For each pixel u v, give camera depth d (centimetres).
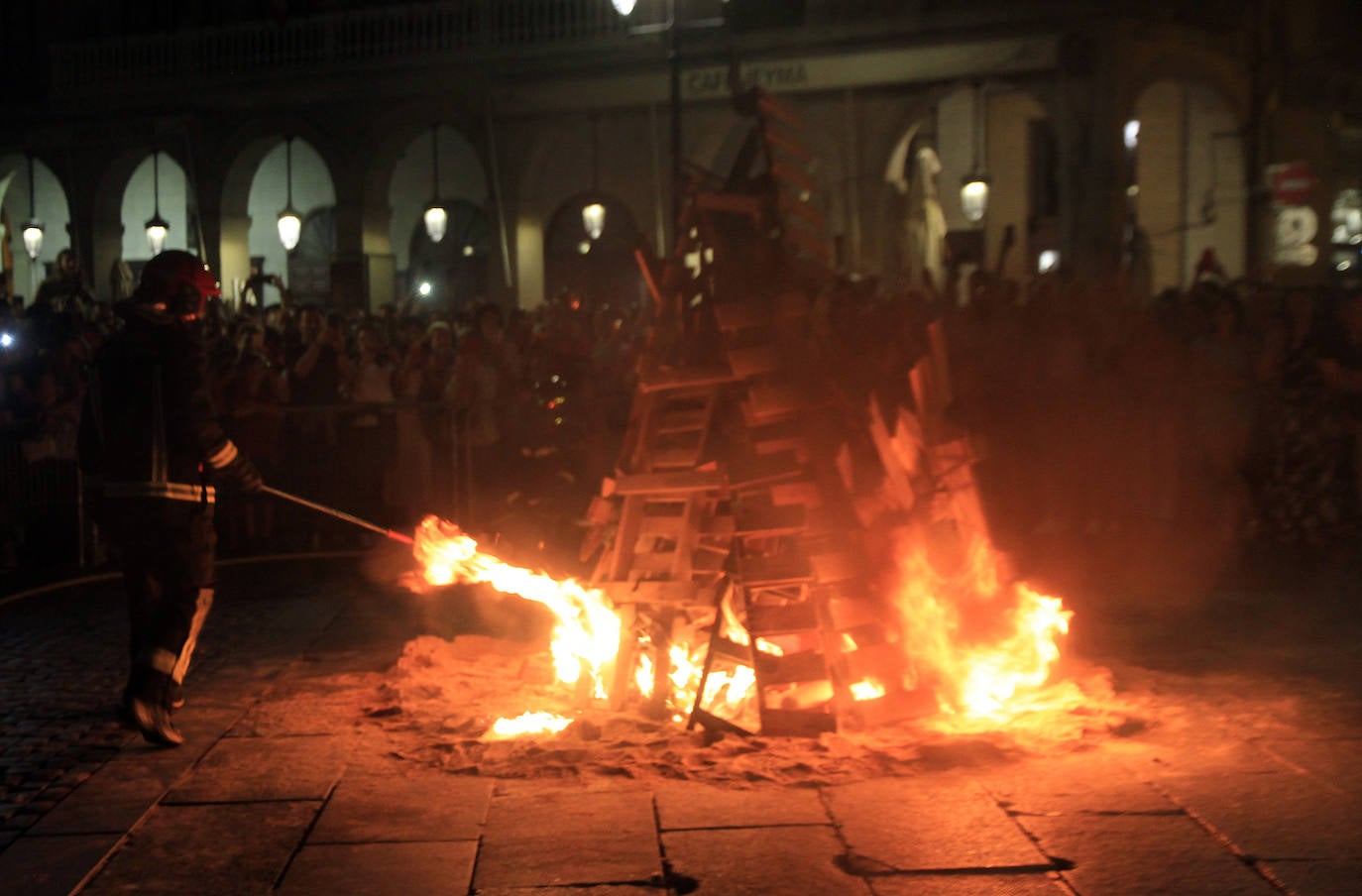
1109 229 1836
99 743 513
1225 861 383
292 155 2680
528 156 2181
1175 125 2100
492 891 371
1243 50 1969
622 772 464
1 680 623
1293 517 1009
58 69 2469
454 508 1112
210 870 387
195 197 2361
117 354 521
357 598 832
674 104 1285
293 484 1126
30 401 1017
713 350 601
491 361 1190
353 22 2269
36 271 2808
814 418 564
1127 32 1827
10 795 454
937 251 2203
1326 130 2025
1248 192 1981
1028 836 404
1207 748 488
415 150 2630
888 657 532
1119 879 372
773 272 608
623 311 1677
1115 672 604
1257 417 1008
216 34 2362
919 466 634
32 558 1023
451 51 2194
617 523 609
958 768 466
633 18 2072
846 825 414
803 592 560
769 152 625
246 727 532
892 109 1948
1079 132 1847
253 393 1079
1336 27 2011
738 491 560
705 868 383
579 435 1295
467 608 795
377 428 1134
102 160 2434
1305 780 451
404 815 429
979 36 1870
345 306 2273
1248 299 1081
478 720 533
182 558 520
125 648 696
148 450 514
